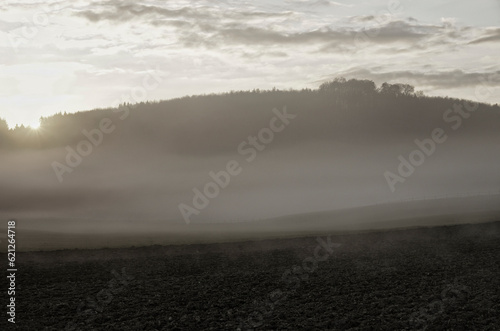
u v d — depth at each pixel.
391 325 18.64
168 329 18.78
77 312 21.45
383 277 27.62
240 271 31.09
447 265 30.80
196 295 24.39
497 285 24.89
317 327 18.78
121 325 19.38
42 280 28.70
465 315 19.81
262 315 20.53
